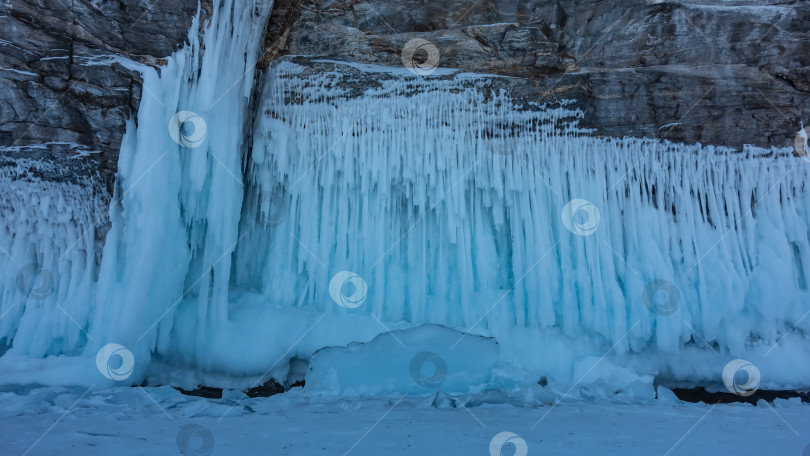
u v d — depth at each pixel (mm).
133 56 5949
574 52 7617
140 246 5637
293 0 7266
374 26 7566
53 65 5648
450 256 7074
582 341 6723
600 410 5082
